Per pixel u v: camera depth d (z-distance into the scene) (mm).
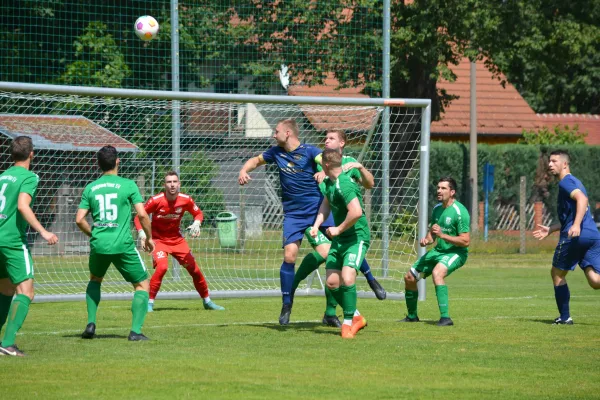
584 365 15055
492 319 22531
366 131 32531
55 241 15547
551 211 67438
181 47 40188
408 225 31781
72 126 32344
